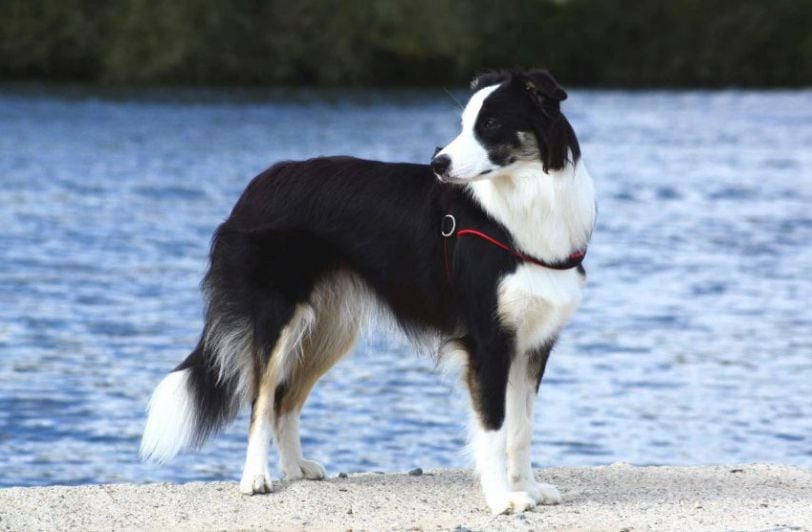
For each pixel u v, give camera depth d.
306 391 8.88
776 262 22.53
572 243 7.88
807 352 16.02
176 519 7.64
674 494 8.31
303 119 47.53
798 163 37.91
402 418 12.85
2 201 27.23
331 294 8.59
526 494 7.89
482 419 7.92
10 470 10.91
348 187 8.41
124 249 22.36
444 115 50.34
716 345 16.36
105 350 15.46
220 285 8.53
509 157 7.68
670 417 13.03
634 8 72.19
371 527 7.45
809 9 71.44
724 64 72.31
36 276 19.84
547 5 71.69
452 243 8.03
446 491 8.42
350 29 63.97
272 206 8.51
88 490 8.30
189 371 8.64
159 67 60.25
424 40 65.00
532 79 7.63
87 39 60.62
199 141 39.62
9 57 60.81
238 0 61.78
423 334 8.40
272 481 8.60
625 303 18.92
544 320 7.95
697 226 26.62
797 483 8.64
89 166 33.34
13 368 14.48
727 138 44.34
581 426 12.66
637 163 37.44
